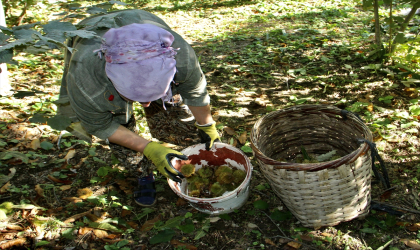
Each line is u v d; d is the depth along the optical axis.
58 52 5.58
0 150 3.27
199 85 2.22
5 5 6.83
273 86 4.25
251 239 2.37
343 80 4.14
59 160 3.18
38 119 1.76
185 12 8.66
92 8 1.77
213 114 3.77
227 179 2.62
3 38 1.36
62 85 2.19
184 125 2.74
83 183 2.96
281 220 2.44
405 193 2.57
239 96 4.10
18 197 2.80
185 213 2.61
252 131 2.46
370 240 2.26
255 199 2.69
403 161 2.85
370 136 2.24
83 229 2.42
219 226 2.49
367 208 2.35
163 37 1.60
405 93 3.75
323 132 2.88
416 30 5.48
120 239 2.39
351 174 2.07
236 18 7.71
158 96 1.67
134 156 2.46
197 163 2.85
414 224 2.30
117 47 1.54
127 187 2.88
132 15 1.99
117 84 1.60
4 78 4.12
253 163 3.06
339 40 5.43
